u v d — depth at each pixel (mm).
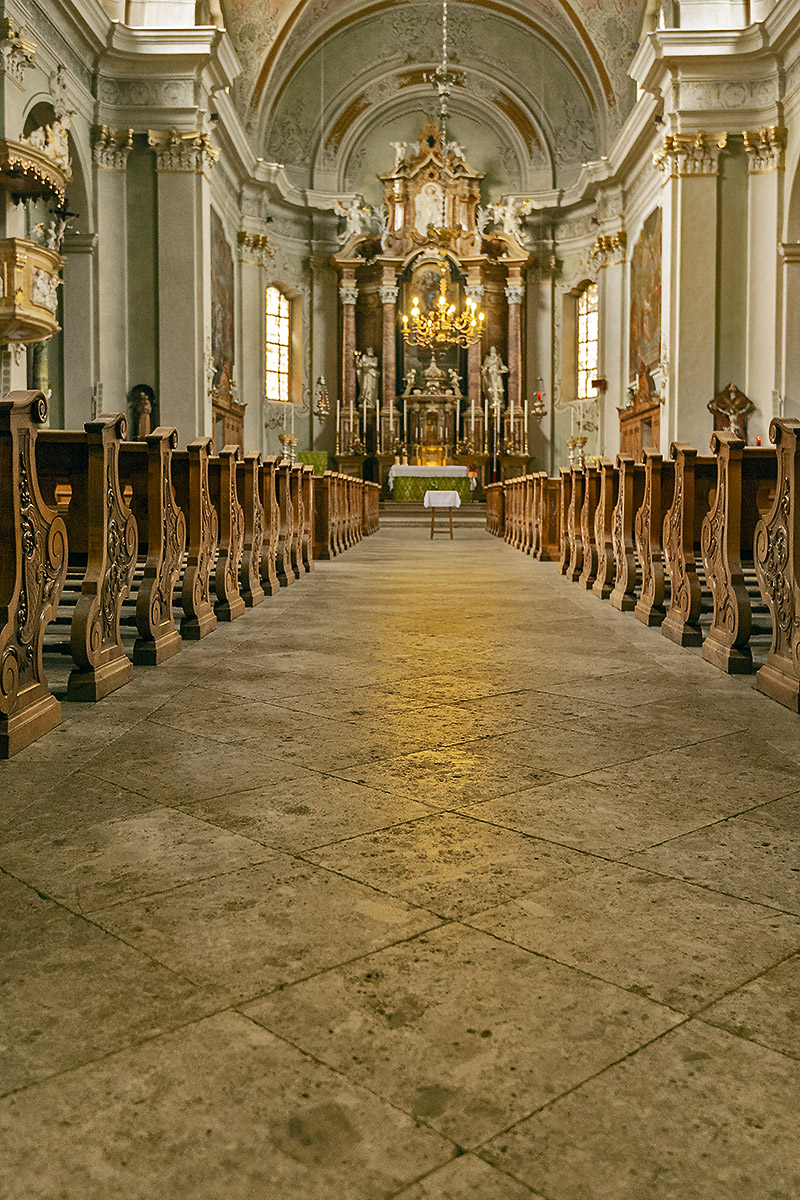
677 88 18719
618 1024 1863
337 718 4266
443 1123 1577
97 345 19047
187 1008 1916
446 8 27469
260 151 26891
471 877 2562
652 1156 1505
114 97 18984
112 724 4113
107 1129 1563
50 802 3135
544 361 29484
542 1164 1486
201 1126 1569
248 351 26766
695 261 18953
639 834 2883
